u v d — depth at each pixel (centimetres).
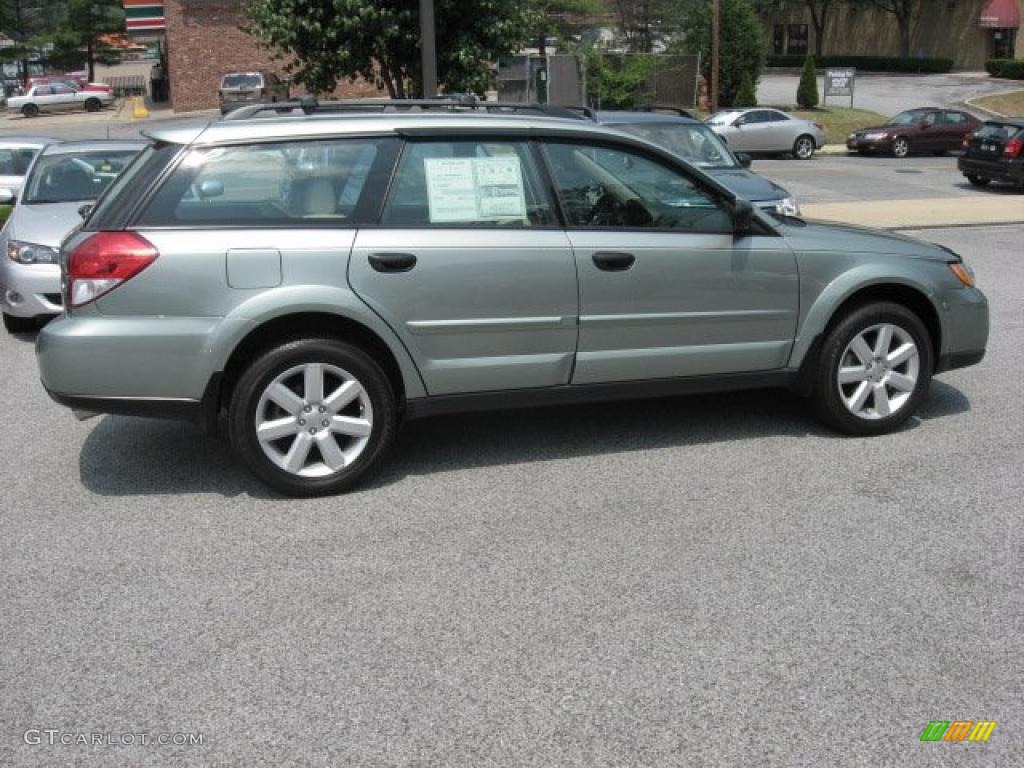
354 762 306
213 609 399
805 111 3788
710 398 672
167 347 481
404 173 511
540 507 495
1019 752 309
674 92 3247
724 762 304
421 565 435
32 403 697
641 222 544
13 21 5875
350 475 511
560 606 398
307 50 1435
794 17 6438
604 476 535
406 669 355
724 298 553
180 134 496
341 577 425
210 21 4100
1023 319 901
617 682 346
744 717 326
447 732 320
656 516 483
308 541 461
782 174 2403
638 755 308
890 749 310
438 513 490
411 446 587
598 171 539
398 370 520
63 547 459
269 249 485
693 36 3588
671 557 439
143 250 477
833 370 575
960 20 5478
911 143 2973
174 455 580
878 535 459
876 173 2433
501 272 513
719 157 1120
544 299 522
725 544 452
